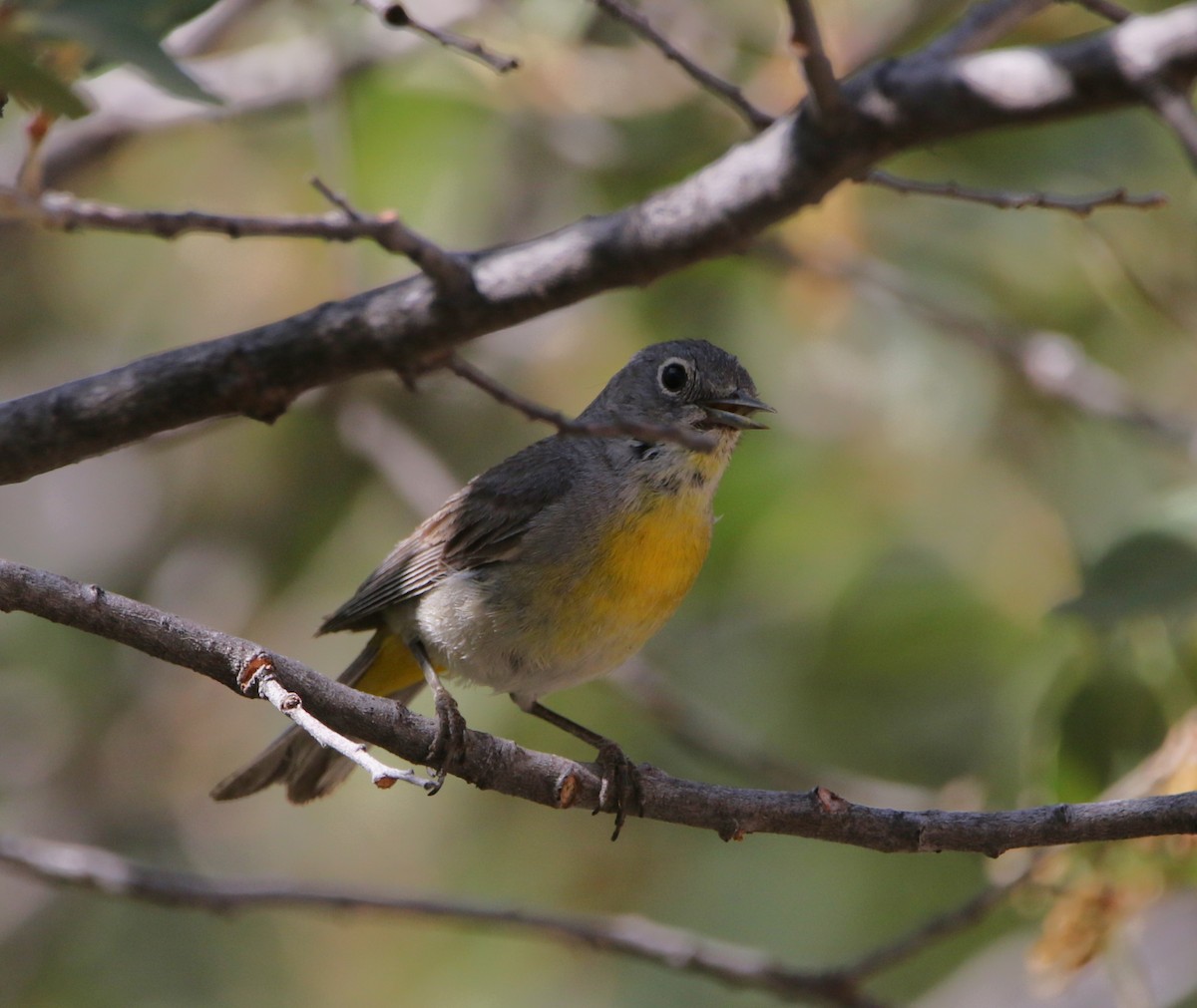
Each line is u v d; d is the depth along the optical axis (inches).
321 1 513.0
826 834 274.8
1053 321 547.2
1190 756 328.5
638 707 461.7
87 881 371.9
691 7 511.5
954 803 436.8
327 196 269.6
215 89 488.1
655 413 359.6
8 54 204.2
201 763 586.2
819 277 498.3
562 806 287.1
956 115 267.4
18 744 585.3
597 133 530.6
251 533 597.0
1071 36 494.9
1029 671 490.6
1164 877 329.1
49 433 298.8
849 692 513.3
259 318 565.6
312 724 231.1
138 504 631.2
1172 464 520.1
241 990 556.7
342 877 555.8
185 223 248.2
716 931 532.4
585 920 378.0
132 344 603.5
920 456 515.2
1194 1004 476.4
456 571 357.7
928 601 500.4
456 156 532.4
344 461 588.7
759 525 516.1
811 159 278.1
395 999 560.1
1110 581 333.7
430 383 547.2
